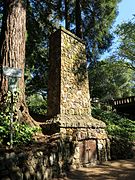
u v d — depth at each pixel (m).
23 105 7.13
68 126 7.48
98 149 8.41
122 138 10.10
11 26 7.45
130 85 28.61
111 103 18.81
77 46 9.41
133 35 16.19
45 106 12.78
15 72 5.83
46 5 12.91
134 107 18.02
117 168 7.45
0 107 6.59
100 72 18.38
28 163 5.21
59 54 8.62
